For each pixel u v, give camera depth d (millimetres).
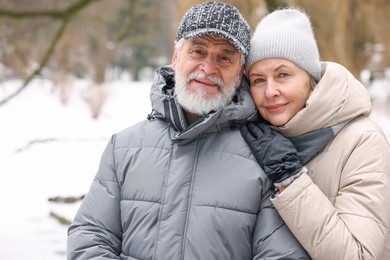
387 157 2010
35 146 9977
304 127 2053
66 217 5988
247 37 2102
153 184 2053
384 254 2064
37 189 7324
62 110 16125
